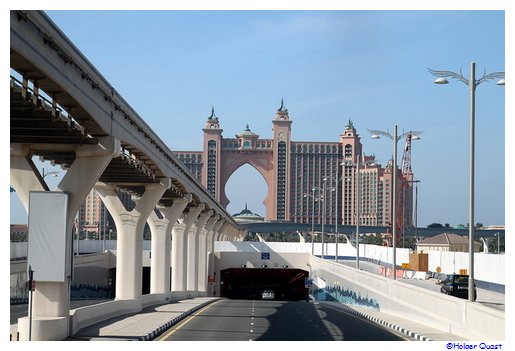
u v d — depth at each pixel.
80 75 34.19
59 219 36.00
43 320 34.16
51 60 29.89
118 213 63.59
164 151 62.19
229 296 140.38
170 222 81.50
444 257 97.56
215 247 146.88
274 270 132.75
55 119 34.31
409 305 50.28
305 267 132.00
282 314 58.53
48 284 36.16
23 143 37.47
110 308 49.47
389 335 39.75
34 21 27.17
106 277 113.19
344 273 85.56
